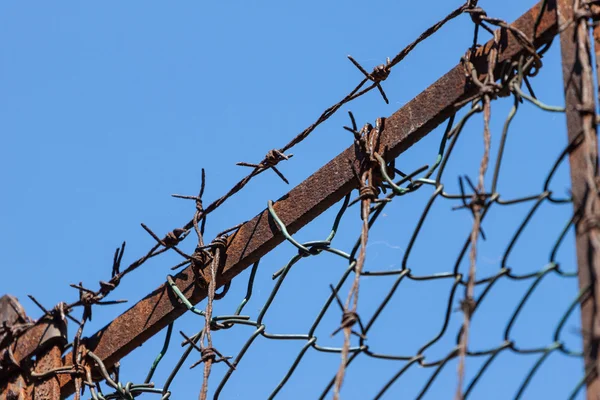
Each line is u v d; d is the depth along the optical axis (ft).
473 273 29.30
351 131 37.88
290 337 37.99
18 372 45.42
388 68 39.52
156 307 43.04
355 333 33.50
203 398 37.86
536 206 30.17
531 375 28.32
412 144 37.40
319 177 39.52
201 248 41.83
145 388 41.98
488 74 34.37
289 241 39.24
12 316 46.52
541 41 33.96
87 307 44.42
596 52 31.37
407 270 33.71
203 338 39.34
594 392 26.37
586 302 27.63
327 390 34.40
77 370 43.91
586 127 28.89
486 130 32.37
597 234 27.27
